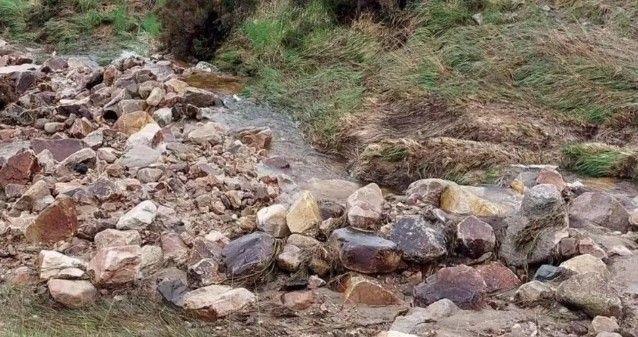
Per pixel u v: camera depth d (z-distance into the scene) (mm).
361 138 7422
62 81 9070
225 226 5375
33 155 6031
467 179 6570
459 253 4895
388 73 8570
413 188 5809
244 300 4355
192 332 4121
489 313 4203
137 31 11477
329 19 9938
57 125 7371
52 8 12031
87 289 4457
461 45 8758
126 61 9758
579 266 4535
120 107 7828
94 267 4582
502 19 9219
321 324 4207
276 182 6242
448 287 4383
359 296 4430
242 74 9531
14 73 8859
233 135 7359
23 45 11289
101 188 5477
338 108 8086
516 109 7703
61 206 5098
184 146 6805
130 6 12156
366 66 8922
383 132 7477
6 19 11969
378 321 4219
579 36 8547
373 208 5191
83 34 11531
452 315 4176
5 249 4941
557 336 3934
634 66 7977
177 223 5234
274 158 6875
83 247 4973
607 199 5488
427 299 4359
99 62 10273
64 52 10859
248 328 4172
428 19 9414
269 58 9547
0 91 8328
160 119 7703
